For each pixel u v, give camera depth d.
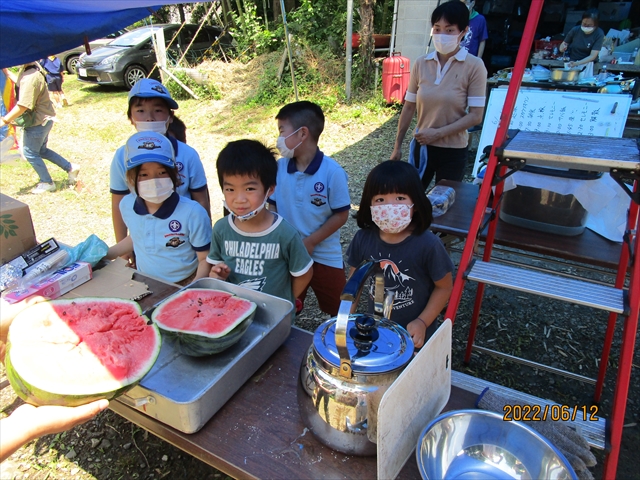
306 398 1.11
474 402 1.34
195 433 1.19
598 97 3.57
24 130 5.60
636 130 4.81
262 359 1.40
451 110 3.28
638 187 1.74
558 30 8.44
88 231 4.87
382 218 1.68
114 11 2.76
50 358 1.18
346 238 4.45
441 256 1.74
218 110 9.00
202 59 11.09
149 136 1.99
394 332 1.14
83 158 7.21
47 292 1.70
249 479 1.08
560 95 3.73
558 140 1.64
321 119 2.26
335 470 1.08
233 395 1.30
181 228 2.12
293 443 1.16
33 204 5.61
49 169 6.84
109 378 1.16
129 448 2.24
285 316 1.47
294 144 2.21
